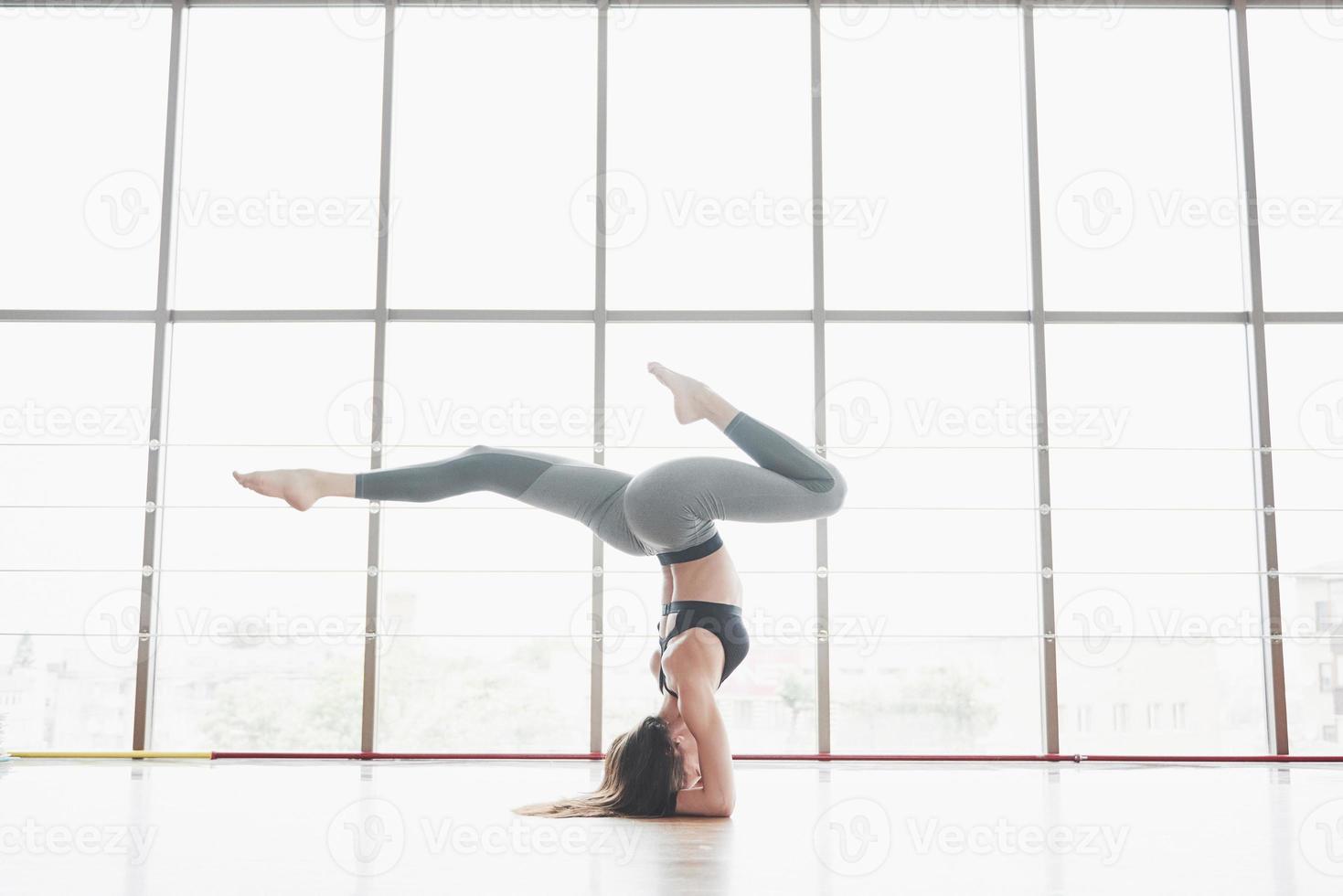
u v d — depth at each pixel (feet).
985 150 15.79
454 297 15.42
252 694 14.58
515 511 14.89
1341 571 14.80
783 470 9.00
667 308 15.34
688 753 9.01
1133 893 5.42
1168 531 14.89
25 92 15.85
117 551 14.79
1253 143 15.58
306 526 14.85
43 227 15.49
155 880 5.65
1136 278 15.44
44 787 10.40
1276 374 15.24
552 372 15.26
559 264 15.52
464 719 14.57
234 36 15.98
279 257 15.43
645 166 15.66
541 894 5.32
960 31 16.05
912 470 15.01
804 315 15.25
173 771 12.22
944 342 15.30
